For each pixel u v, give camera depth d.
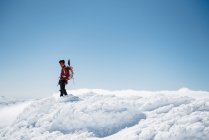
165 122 10.60
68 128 11.62
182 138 9.75
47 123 12.08
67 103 13.27
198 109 11.60
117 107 12.20
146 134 10.02
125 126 11.41
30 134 11.54
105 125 11.47
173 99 13.02
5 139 11.73
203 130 9.92
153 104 12.79
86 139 10.64
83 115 11.84
